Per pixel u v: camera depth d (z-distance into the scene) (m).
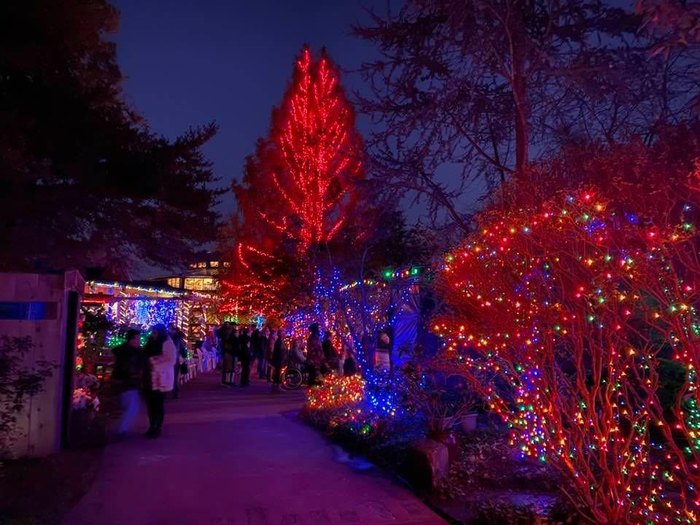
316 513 6.60
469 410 9.63
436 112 12.19
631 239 5.63
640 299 5.01
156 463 8.86
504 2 11.42
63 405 9.50
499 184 11.08
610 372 5.35
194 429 11.96
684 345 4.75
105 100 15.46
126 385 13.51
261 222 34.88
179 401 17.61
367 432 9.90
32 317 8.90
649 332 5.70
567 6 11.28
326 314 17.03
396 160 12.50
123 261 19.98
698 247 5.68
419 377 9.28
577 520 5.69
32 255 15.84
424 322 10.72
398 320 12.34
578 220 5.37
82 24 15.36
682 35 4.88
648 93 10.04
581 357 5.55
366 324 12.46
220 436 11.15
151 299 27.25
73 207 15.08
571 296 5.44
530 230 5.73
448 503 6.89
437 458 7.35
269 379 24.19
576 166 8.97
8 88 12.94
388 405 10.30
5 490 6.87
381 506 6.81
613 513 5.46
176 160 15.17
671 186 6.50
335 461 9.01
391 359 11.91
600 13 11.23
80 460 8.69
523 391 6.26
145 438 10.84
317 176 26.19
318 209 25.39
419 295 11.39
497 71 11.90
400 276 12.05
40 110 13.15
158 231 18.95
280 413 14.59
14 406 7.39
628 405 5.41
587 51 10.86
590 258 5.21
